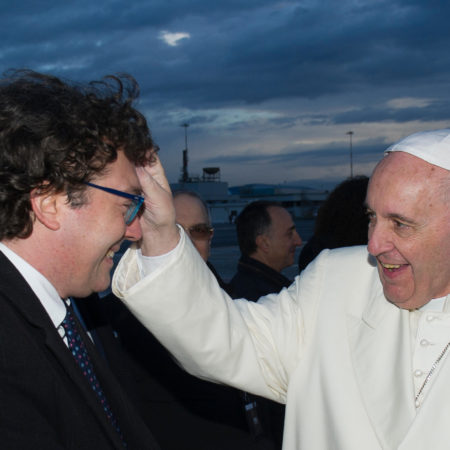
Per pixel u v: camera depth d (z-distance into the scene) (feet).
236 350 5.74
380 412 5.14
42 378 3.81
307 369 5.84
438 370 4.98
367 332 5.57
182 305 5.32
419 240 4.72
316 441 5.59
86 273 4.57
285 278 11.15
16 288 4.02
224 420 7.95
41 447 3.50
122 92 4.89
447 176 4.67
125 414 4.86
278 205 11.71
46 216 4.26
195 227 9.59
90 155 4.31
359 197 11.14
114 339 6.81
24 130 4.07
